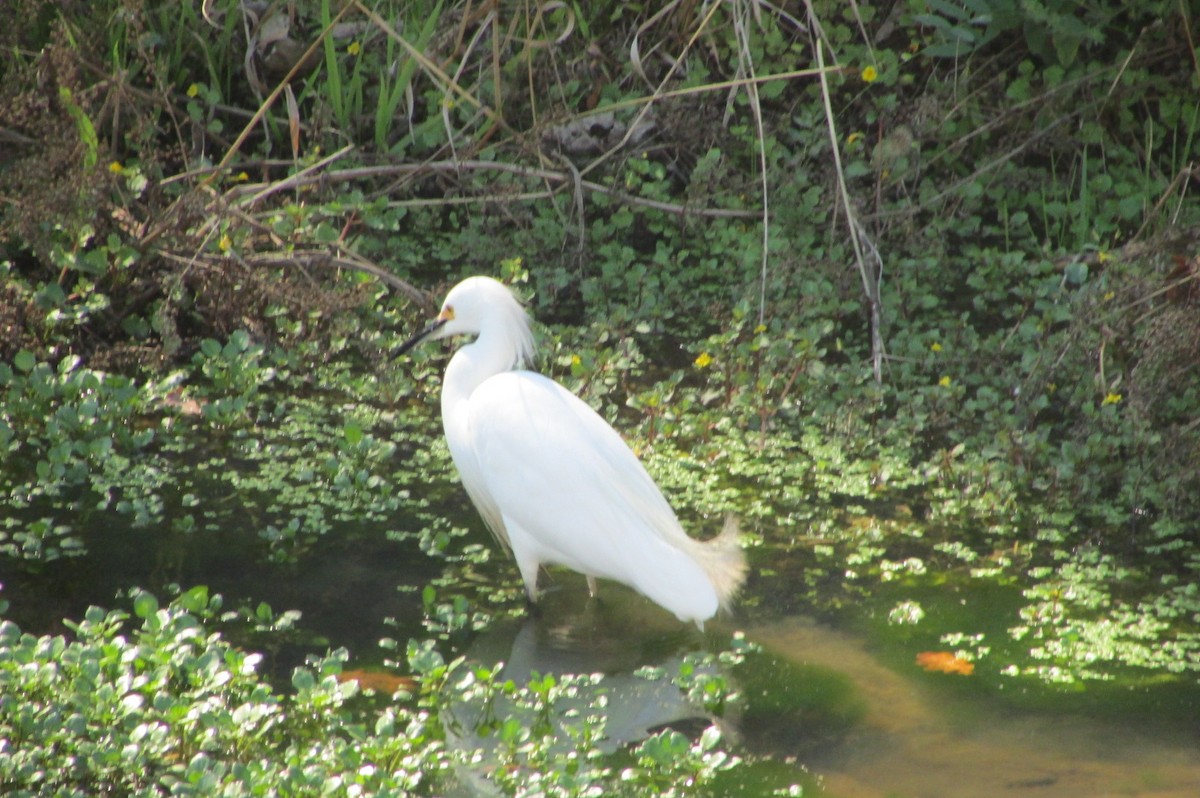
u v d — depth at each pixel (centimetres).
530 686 761
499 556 970
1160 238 1199
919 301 1415
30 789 665
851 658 845
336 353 1297
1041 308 1319
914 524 1024
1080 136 1614
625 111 1645
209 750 712
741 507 1043
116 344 1209
